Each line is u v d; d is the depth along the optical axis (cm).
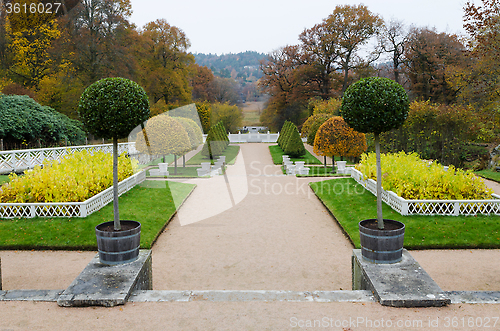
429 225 771
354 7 4184
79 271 584
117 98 482
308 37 4547
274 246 723
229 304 401
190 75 4397
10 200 845
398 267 470
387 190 939
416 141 2509
